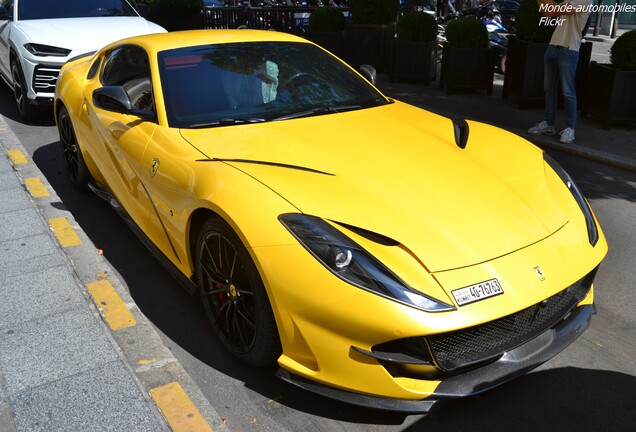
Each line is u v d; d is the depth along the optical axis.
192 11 13.89
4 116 7.94
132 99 4.00
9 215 4.64
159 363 2.96
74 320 3.24
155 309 3.57
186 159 3.21
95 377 2.78
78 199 5.18
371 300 2.38
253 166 2.97
